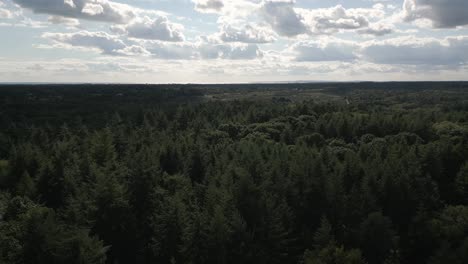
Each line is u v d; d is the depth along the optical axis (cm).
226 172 7169
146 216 6419
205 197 6462
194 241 5259
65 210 6269
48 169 7619
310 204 6725
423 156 8469
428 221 6350
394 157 8181
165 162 8769
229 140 10788
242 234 5325
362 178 7344
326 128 11625
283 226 5903
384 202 6975
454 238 6141
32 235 4781
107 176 6431
